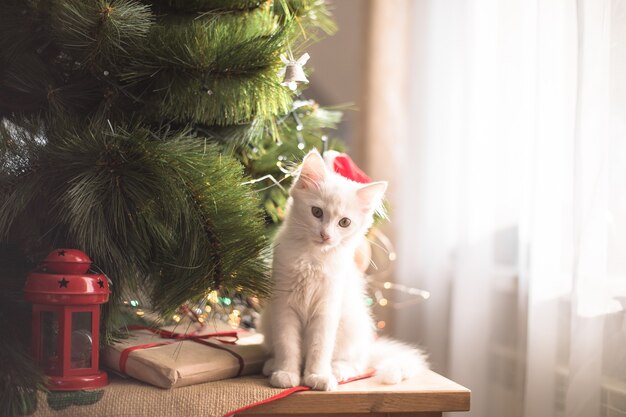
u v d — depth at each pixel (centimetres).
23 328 93
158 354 95
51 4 91
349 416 93
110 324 97
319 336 97
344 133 186
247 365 97
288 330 97
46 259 90
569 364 104
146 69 93
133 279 95
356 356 101
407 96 161
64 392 88
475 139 131
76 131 92
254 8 101
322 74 197
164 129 102
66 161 90
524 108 121
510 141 125
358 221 100
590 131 103
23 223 94
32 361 86
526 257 119
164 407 88
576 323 102
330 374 94
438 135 148
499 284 127
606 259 100
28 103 97
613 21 101
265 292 94
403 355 104
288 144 118
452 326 134
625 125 99
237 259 91
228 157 97
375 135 165
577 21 104
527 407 112
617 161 100
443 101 147
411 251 156
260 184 116
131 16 89
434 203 149
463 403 93
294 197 100
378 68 165
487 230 129
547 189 111
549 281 111
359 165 169
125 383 93
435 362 146
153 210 91
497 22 128
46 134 93
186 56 92
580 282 102
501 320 127
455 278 134
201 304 102
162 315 94
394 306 153
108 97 96
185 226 92
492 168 129
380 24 165
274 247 100
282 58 96
